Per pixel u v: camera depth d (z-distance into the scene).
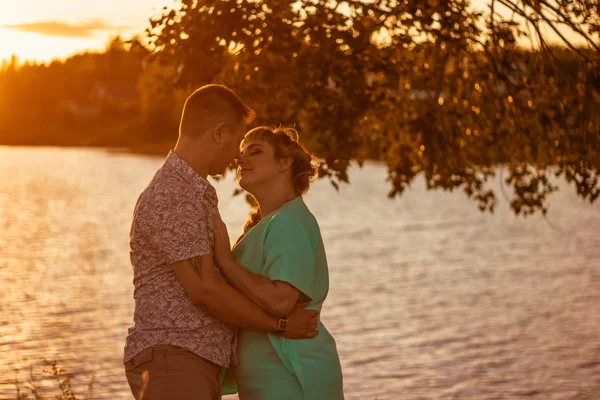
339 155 7.14
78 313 16.75
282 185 4.22
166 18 6.75
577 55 7.34
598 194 7.51
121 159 88.56
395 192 7.92
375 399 11.52
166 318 3.88
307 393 4.06
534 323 16.83
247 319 3.90
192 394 3.83
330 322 16.89
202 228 3.85
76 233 31.05
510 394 12.01
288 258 3.98
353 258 25.83
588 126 7.46
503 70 7.63
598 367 13.47
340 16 6.60
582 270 23.72
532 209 8.01
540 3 7.12
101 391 11.26
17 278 21.09
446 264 24.75
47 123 137.88
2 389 11.09
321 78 6.64
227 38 6.55
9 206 41.44
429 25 6.83
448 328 16.36
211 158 3.96
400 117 7.79
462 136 7.95
